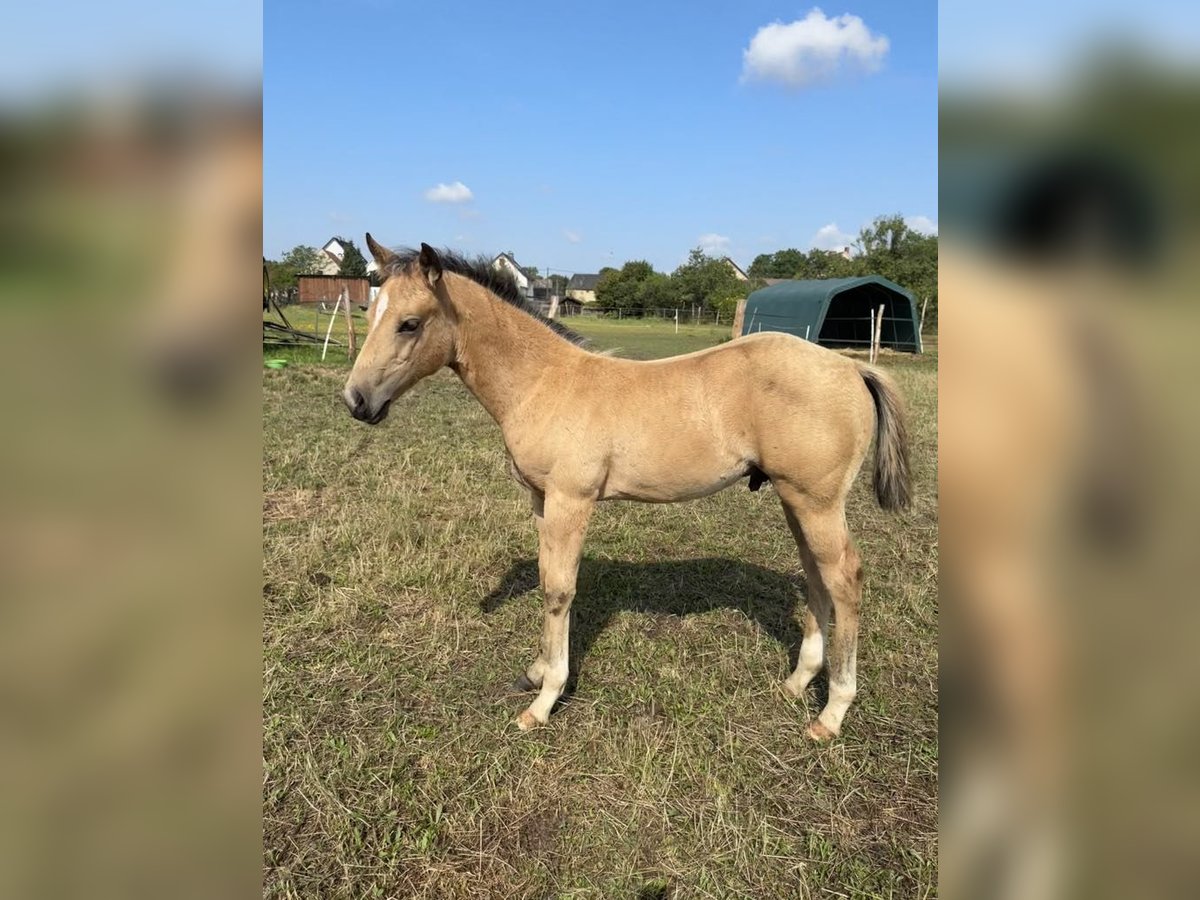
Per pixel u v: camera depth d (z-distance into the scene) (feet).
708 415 9.53
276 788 8.57
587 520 10.07
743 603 13.73
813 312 69.62
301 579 13.65
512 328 10.19
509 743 9.57
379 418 9.83
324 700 10.30
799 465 9.23
